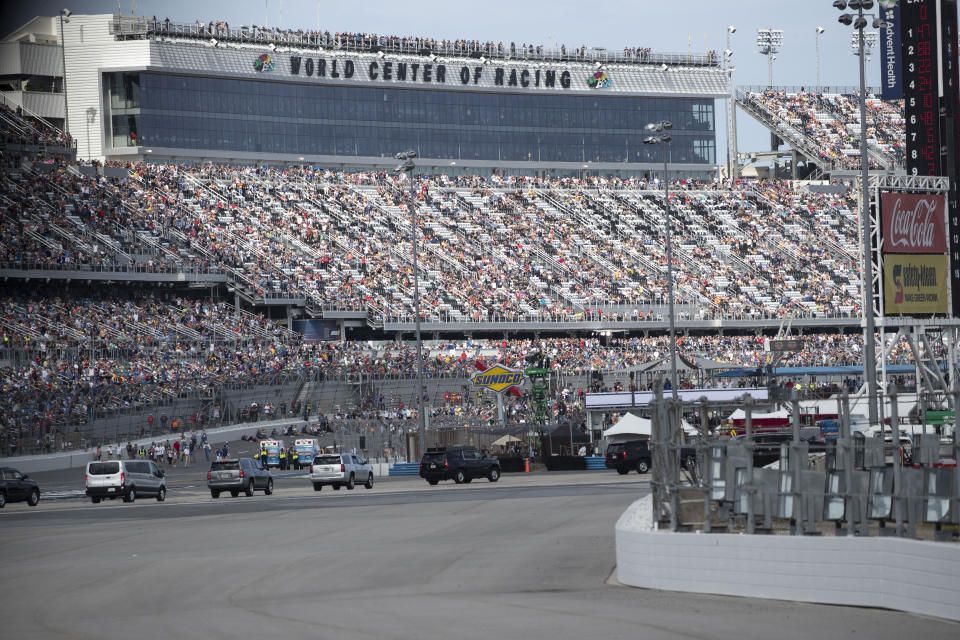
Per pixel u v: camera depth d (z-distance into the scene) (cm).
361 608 3578
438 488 10062
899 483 3328
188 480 12019
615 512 6762
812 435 5978
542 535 5709
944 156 12531
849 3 9200
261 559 5038
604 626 3056
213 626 3281
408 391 16112
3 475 9112
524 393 15700
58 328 14925
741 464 3719
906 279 11669
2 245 15550
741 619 3127
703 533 3709
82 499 10131
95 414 13112
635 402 13300
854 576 3334
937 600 3098
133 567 4872
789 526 3675
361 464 10638
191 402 14250
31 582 4509
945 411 4225
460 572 4478
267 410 15062
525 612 3369
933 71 12706
